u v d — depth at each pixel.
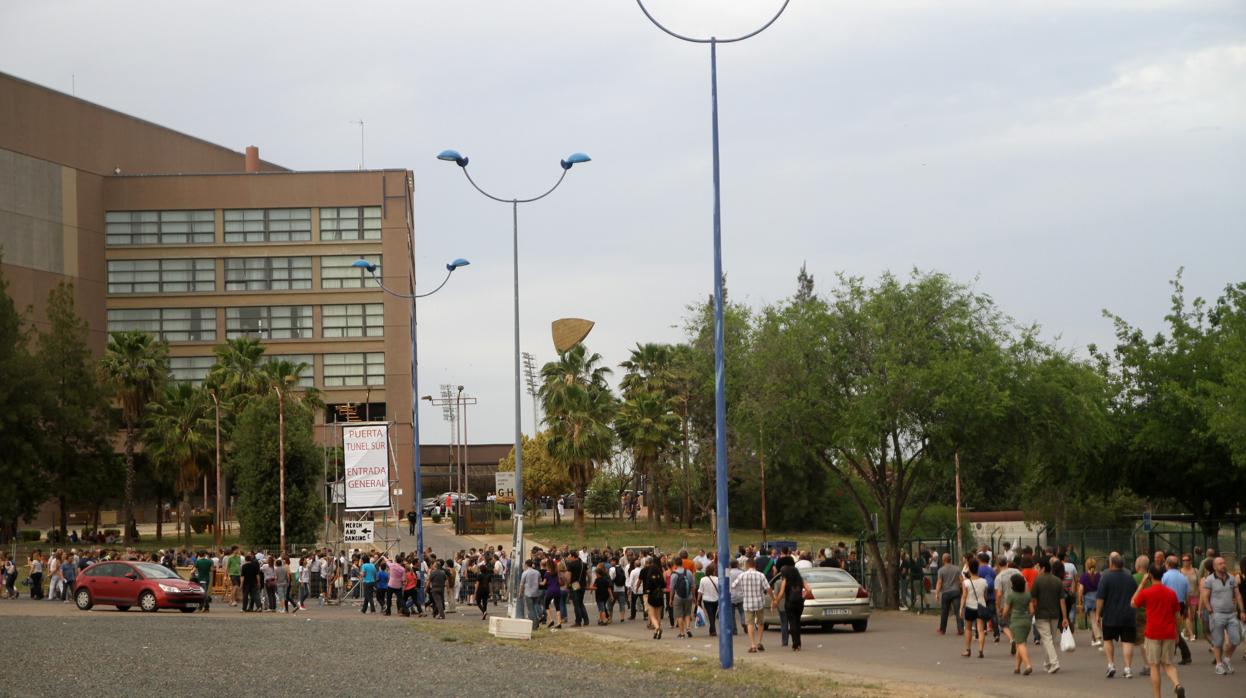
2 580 49.03
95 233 105.50
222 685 18.25
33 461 71.25
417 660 22.31
